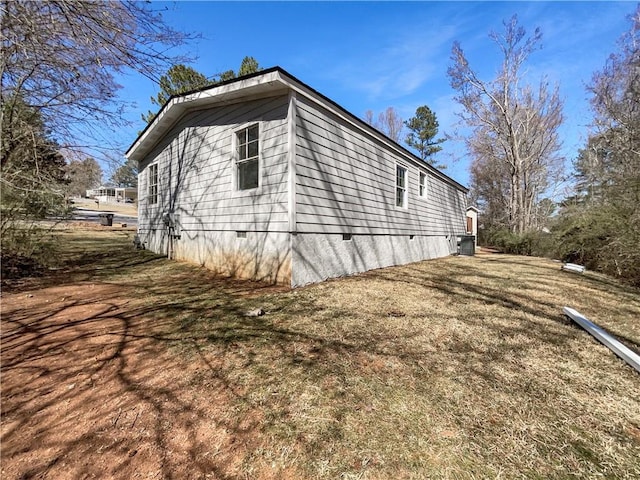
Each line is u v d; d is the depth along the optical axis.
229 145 5.89
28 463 1.50
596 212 7.97
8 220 5.48
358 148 6.29
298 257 4.84
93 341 2.84
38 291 4.61
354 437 1.62
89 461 1.51
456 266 7.89
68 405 1.93
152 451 1.56
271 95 5.02
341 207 5.80
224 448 1.57
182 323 3.26
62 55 4.92
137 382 2.17
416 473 1.40
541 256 11.65
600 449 1.55
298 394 2.00
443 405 1.89
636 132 9.40
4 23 3.95
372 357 2.51
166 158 8.10
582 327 3.22
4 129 5.61
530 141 16.77
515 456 1.50
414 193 8.91
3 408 1.91
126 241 11.69
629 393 2.04
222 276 5.72
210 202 6.40
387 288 4.87
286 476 1.40
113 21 3.90
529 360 2.49
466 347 2.73
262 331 3.03
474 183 23.30
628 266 6.16
